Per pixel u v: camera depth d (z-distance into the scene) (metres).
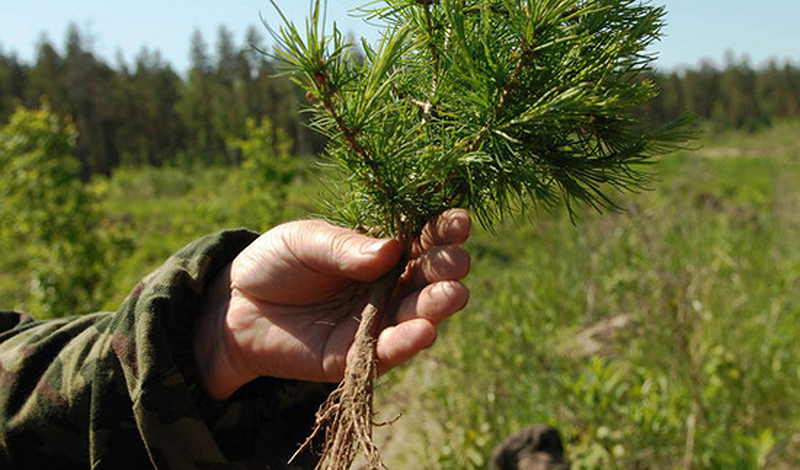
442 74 0.98
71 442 1.01
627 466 2.99
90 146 51.34
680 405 3.14
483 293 6.07
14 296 7.37
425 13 0.97
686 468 2.84
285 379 1.11
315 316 1.04
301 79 0.88
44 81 49.06
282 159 8.62
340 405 0.89
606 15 0.93
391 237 1.02
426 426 3.93
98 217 7.09
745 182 17.05
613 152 0.98
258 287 1.04
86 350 1.03
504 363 4.05
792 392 3.64
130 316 1.00
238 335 1.04
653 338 3.85
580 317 5.10
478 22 0.97
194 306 1.05
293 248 1.01
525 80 0.91
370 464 0.83
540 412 3.51
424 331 0.88
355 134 0.90
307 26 0.83
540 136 0.94
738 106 66.88
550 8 0.88
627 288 4.30
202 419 0.98
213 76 57.66
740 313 4.42
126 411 0.98
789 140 30.17
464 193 0.99
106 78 52.91
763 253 6.39
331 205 1.07
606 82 0.93
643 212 4.51
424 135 0.95
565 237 6.74
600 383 3.18
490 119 0.92
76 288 6.68
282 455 1.08
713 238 6.62
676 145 0.99
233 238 1.11
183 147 57.62
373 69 0.88
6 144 6.60
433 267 0.94
